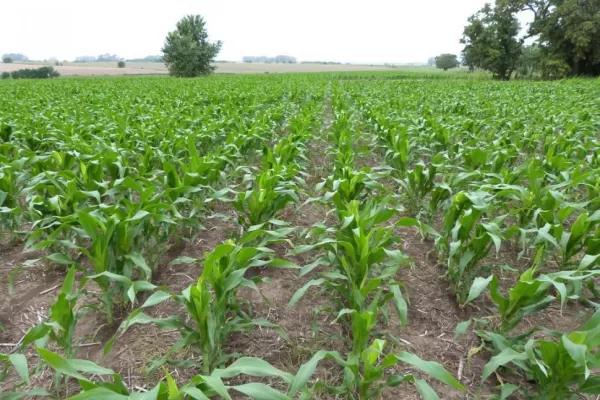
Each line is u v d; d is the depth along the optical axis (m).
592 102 13.38
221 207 5.40
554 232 3.17
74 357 2.70
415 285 3.72
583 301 3.49
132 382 2.58
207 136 6.79
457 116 10.17
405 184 4.90
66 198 3.67
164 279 3.73
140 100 13.42
